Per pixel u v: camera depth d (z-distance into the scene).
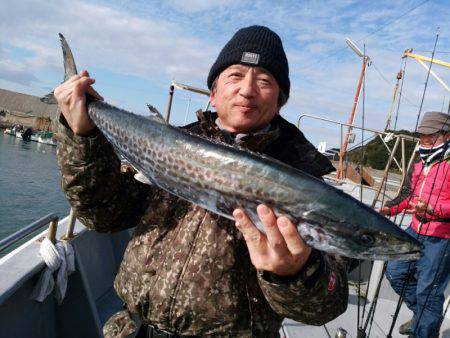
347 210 0.77
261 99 0.81
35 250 1.19
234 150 0.82
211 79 0.91
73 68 1.10
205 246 0.74
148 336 0.84
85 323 1.25
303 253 0.63
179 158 0.86
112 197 0.86
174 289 0.73
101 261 1.65
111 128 0.97
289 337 1.46
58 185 10.02
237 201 0.79
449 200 1.50
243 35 0.82
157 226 0.82
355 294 1.95
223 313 0.72
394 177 3.88
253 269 0.75
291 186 0.77
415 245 0.79
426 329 1.49
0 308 1.01
